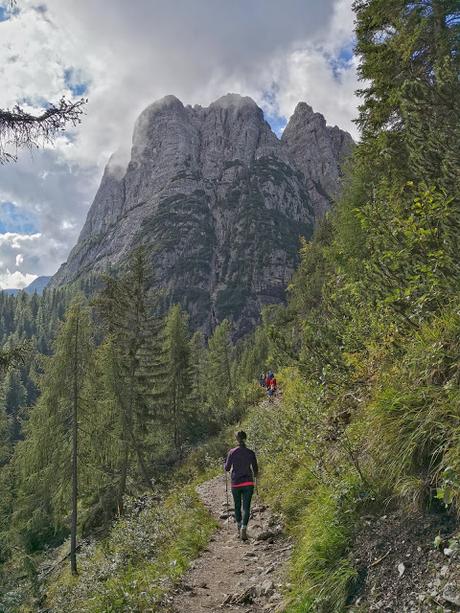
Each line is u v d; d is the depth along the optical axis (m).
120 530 9.75
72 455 20.36
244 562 6.43
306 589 4.26
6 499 24.97
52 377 20.23
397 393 4.75
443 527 3.63
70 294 184.75
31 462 20.75
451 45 10.48
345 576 3.90
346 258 14.91
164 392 27.05
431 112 5.69
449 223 4.55
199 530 8.52
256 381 36.31
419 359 4.68
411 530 3.87
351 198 16.81
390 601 3.41
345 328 7.25
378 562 3.84
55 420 20.34
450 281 4.52
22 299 172.75
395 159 10.74
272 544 6.80
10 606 11.55
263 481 10.09
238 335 193.75
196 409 37.47
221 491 13.77
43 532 24.09
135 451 24.86
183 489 14.35
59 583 15.62
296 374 12.92
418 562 3.53
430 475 4.02
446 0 11.09
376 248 5.39
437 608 3.01
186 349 38.84
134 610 5.38
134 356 24.95
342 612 3.69
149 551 8.42
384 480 4.48
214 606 5.08
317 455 6.38
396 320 5.53
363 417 5.63
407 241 4.85
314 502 6.02
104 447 21.80
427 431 4.12
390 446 4.54
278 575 5.39
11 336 125.19
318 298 28.95
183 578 6.14
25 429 22.19
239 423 26.44
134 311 25.72
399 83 11.39
